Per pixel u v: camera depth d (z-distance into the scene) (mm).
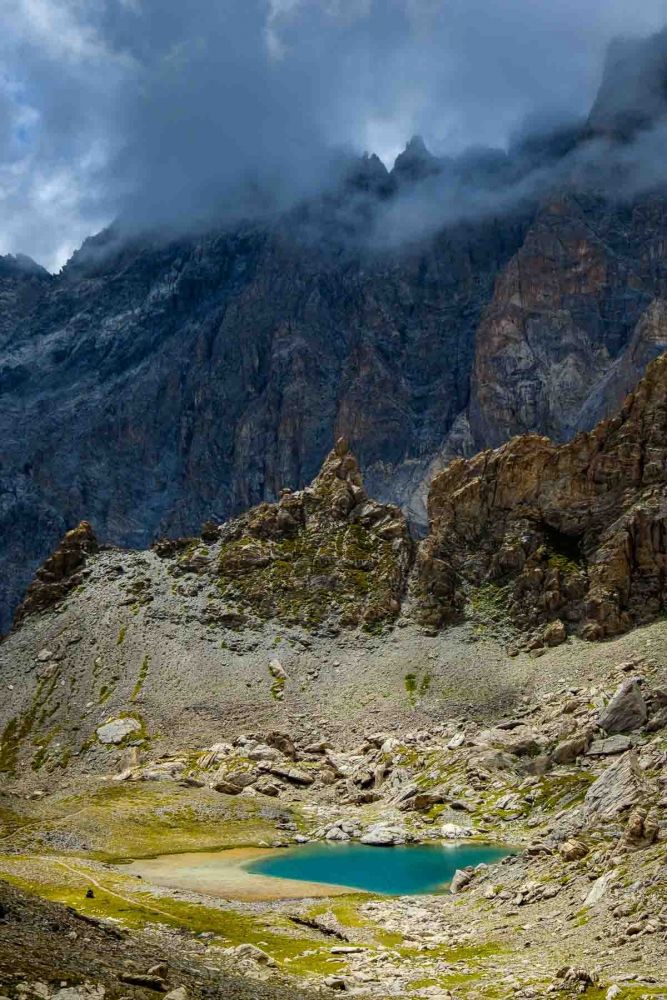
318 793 199750
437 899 108688
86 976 54375
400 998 68000
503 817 164375
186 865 142375
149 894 111750
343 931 93438
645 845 93125
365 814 180625
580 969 66125
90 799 190000
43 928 62656
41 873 120250
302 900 113000
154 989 56062
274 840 162000
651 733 181125
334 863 141375
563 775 172625
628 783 110625
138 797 189750
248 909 105500
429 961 80625
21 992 50000
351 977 75438
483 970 74938
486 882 108250
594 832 105312
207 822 173000
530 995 65375
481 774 184125
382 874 131750
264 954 82688
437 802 178250
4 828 166250
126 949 64188
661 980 63781
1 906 63844
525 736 199000
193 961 70000
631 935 74188
